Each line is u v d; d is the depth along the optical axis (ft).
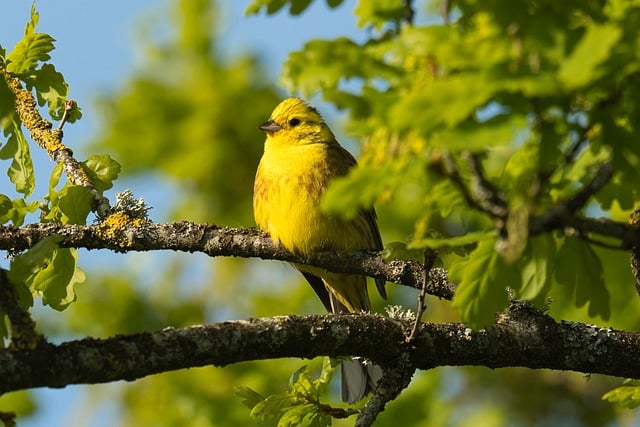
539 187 20.66
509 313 32.89
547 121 20.20
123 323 61.36
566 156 20.88
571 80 18.16
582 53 18.16
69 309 61.26
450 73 19.79
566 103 19.63
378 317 31.12
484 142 19.04
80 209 34.30
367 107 20.17
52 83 35.63
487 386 58.70
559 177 23.81
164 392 55.67
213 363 27.81
